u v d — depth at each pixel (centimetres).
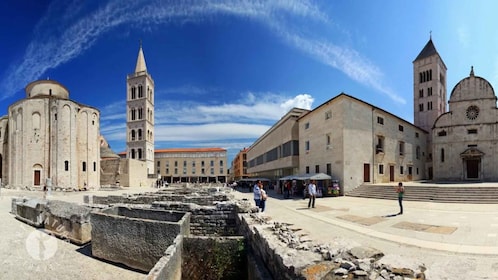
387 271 509
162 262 789
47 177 5112
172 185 8200
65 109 5344
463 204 2134
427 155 5294
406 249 905
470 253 838
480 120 4116
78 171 5541
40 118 5194
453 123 4303
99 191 4788
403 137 4472
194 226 1505
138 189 5688
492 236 1066
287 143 4591
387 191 2855
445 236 1083
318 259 583
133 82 8744
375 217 1598
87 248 1454
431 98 6581
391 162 4047
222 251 995
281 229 926
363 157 3484
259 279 683
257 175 7656
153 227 1150
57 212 1712
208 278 980
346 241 702
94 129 5944
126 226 1230
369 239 1056
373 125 3738
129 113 8700
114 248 1259
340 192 3247
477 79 4184
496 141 3984
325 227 1297
